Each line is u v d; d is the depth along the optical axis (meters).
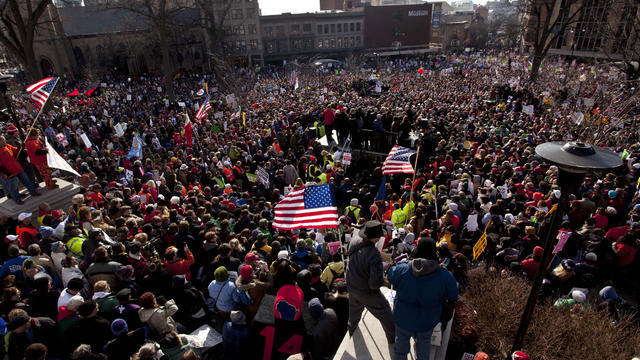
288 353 4.96
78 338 4.93
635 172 11.95
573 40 58.00
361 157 18.31
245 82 37.59
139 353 4.19
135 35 63.81
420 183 12.70
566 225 7.66
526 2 38.59
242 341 5.26
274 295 5.73
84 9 70.19
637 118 16.88
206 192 11.56
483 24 116.44
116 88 48.88
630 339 5.16
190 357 4.27
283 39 85.31
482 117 22.06
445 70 50.88
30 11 25.91
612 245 8.09
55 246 6.86
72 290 5.36
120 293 5.39
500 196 10.62
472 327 5.20
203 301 6.49
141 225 8.87
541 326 5.29
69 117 24.64
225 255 6.71
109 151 16.55
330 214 6.14
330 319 5.23
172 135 21.84
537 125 18.58
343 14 89.19
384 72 59.03
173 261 6.72
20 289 6.60
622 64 24.48
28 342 4.98
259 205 10.34
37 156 10.38
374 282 3.94
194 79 60.03
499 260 7.65
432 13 94.69
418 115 20.47
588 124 16.67
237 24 76.94
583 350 4.97
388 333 4.38
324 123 21.08
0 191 12.20
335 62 73.81
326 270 6.66
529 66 46.47
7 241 7.54
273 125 21.20
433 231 8.73
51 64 65.62
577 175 3.59
